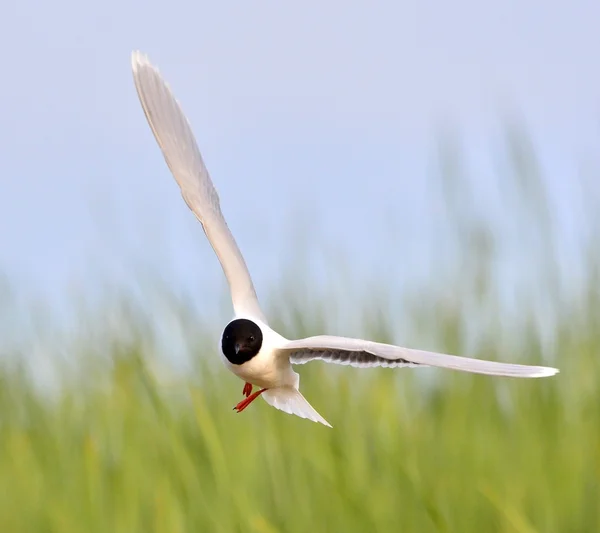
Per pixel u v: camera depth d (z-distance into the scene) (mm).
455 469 12438
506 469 12430
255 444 12828
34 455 13773
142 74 9578
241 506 12180
